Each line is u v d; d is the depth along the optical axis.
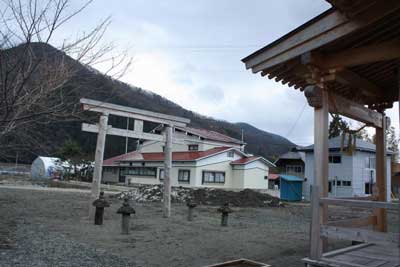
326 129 4.46
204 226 9.03
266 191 26.83
